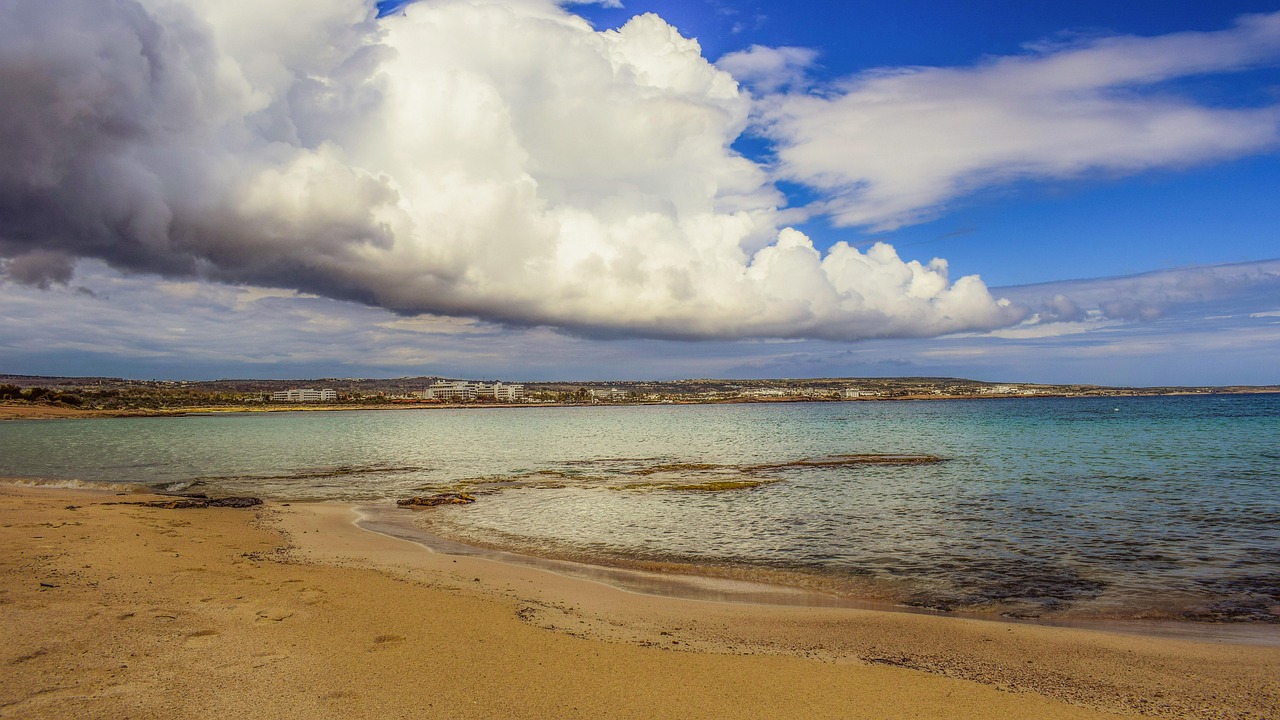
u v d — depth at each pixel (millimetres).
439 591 15055
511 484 39938
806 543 22375
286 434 113562
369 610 13109
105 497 32469
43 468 51000
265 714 8219
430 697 8977
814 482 39000
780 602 15305
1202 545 21500
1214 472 41219
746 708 9008
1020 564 19203
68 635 10680
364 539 22672
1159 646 12086
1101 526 24812
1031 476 40719
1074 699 9609
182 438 97250
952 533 23797
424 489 37906
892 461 51031
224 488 38594
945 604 15320
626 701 9117
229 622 11891
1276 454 51719
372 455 66438
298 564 17750
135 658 9883
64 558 16297
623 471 47656
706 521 26641
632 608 14430
